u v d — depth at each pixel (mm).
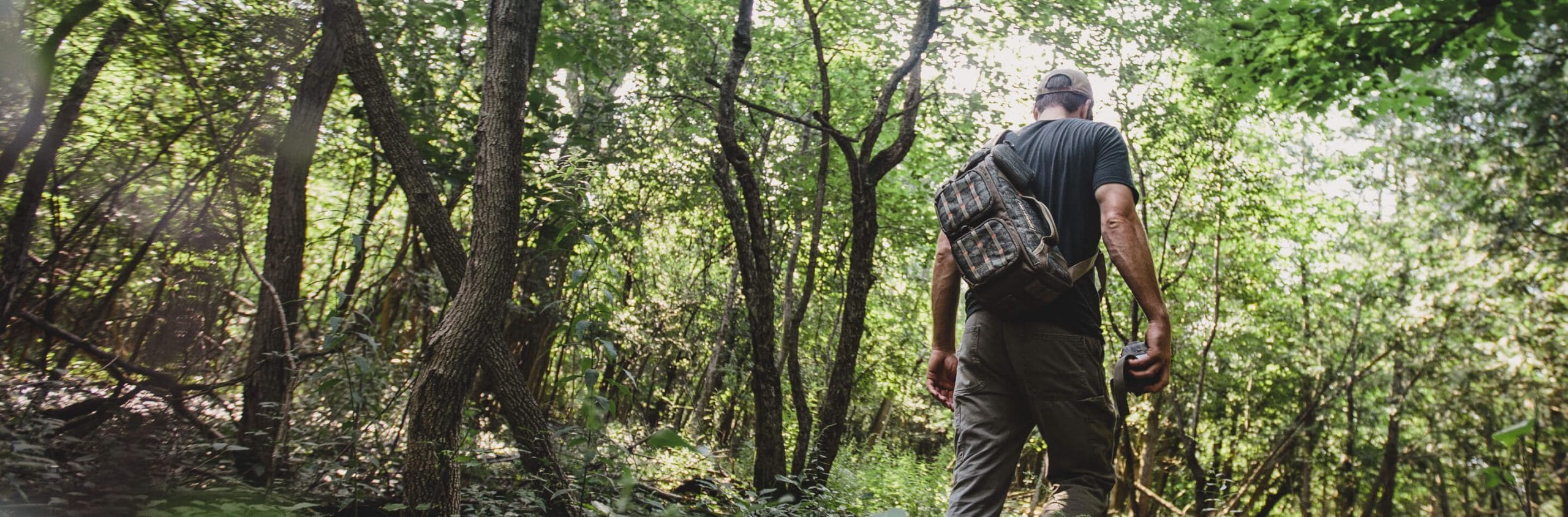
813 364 15938
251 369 4609
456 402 3164
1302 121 14484
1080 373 2000
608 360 3555
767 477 5840
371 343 3658
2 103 6160
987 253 1981
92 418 4609
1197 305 16703
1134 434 20188
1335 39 7176
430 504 3021
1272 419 18656
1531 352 14133
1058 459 2053
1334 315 17297
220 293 7289
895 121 13023
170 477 3631
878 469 12500
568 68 8500
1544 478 14172
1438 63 7059
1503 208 13227
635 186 9875
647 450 4461
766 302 6055
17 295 5434
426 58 7316
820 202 8367
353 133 8727
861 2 10047
